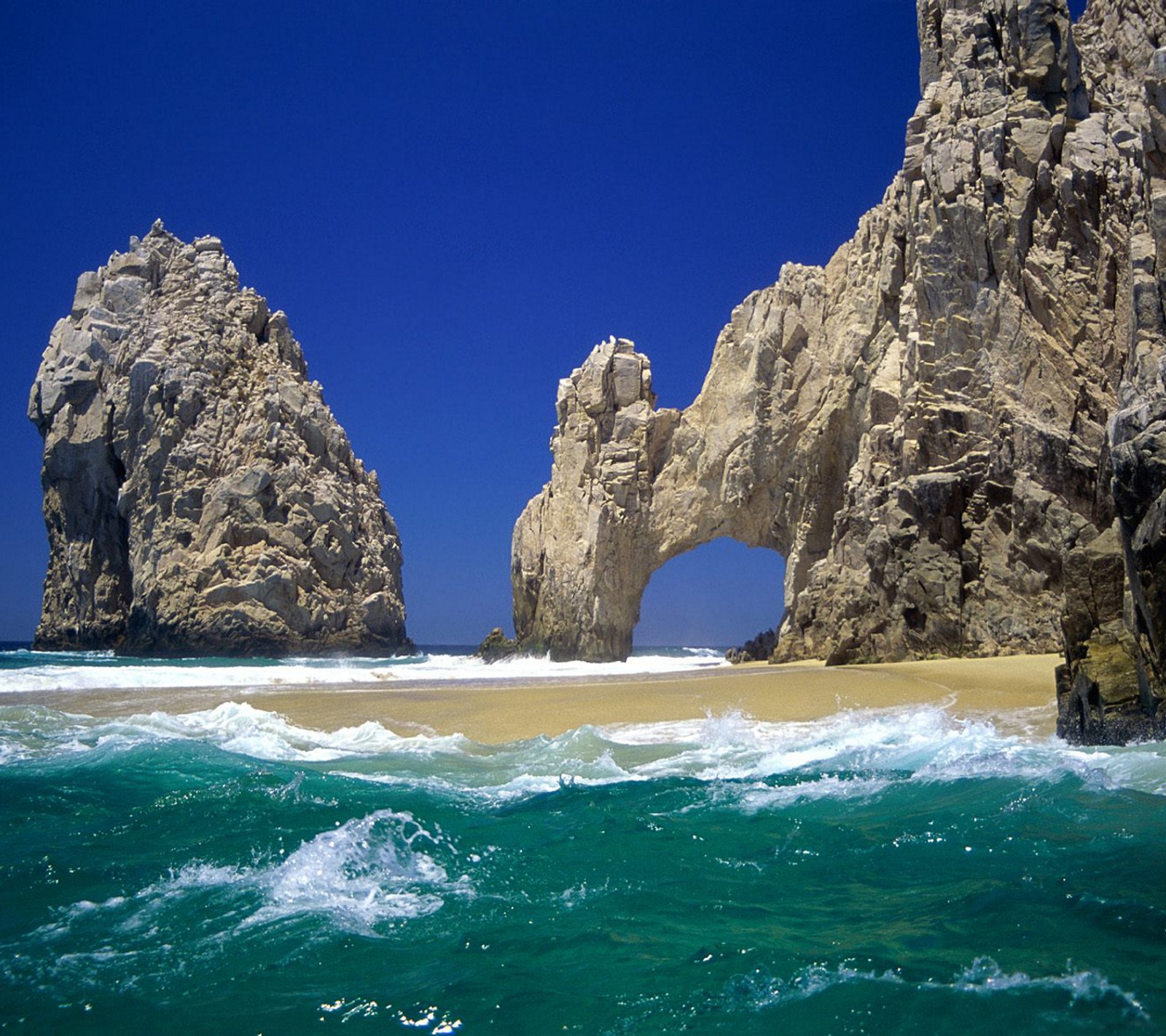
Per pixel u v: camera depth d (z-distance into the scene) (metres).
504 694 27.53
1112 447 16.53
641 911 8.84
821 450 41.91
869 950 7.71
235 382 68.00
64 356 70.06
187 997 7.36
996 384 31.84
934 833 10.84
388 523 74.88
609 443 48.00
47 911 9.13
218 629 61.00
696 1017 6.78
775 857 10.35
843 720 20.48
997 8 35.34
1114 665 16.30
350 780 15.11
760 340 44.31
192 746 18.23
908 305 35.72
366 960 7.96
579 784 14.59
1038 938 7.79
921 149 35.59
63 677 37.97
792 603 42.28
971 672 25.14
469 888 9.61
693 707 22.97
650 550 47.12
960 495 30.97
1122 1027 6.35
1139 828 10.71
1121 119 33.75
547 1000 7.13
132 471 65.75
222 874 10.12
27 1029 6.88
